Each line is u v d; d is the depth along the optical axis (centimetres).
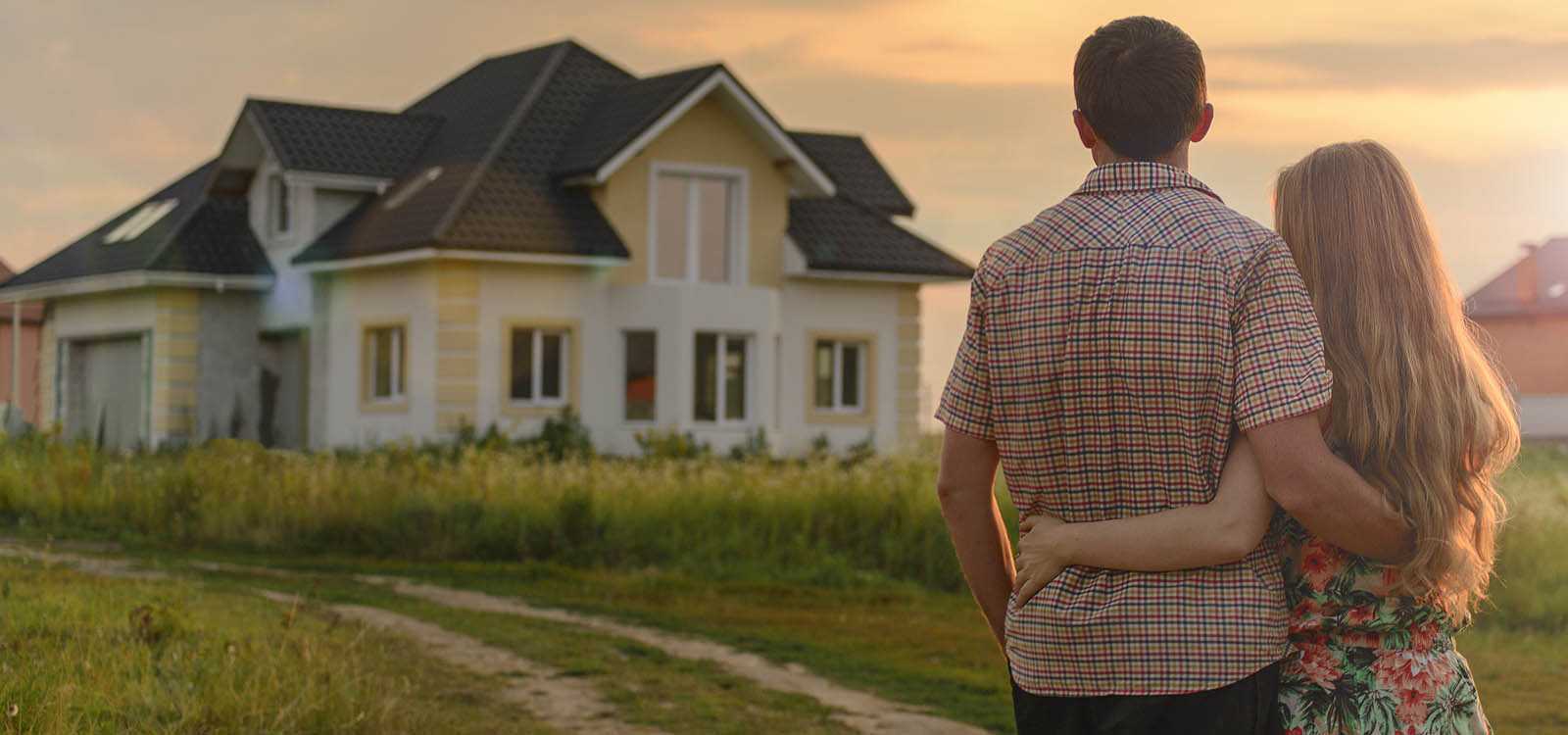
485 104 3144
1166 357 290
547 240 2750
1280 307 291
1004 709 877
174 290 3130
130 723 615
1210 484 294
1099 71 310
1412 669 314
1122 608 294
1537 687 981
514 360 2792
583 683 902
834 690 923
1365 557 311
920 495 1706
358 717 677
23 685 606
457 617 1143
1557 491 1752
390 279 2847
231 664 707
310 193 3041
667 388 2839
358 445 2908
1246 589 295
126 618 833
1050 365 299
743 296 2889
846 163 3453
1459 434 309
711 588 1446
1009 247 310
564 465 1931
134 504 1794
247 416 3180
